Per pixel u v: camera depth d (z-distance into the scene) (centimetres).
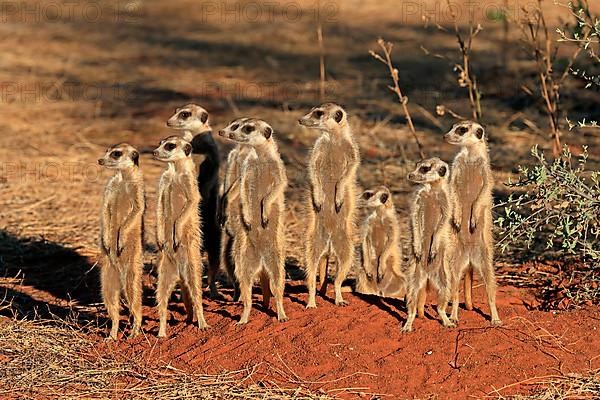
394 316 1162
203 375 1072
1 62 3038
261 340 1121
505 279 1347
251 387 1038
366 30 3372
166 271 1185
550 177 1208
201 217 1350
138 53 3195
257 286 1362
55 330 1224
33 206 1795
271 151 1194
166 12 3878
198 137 1386
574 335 1106
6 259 1548
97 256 1556
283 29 3472
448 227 1139
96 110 2497
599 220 1271
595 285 1269
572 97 2314
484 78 2566
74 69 2975
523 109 2291
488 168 1179
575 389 1008
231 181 1280
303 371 1058
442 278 1130
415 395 1009
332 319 1152
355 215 1249
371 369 1050
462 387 1015
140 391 1052
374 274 1277
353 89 2617
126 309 1324
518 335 1105
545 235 1497
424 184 1138
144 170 1986
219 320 1209
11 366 1123
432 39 3134
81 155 2119
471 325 1134
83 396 1051
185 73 2909
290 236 1619
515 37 2786
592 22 1598
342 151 1255
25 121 2392
